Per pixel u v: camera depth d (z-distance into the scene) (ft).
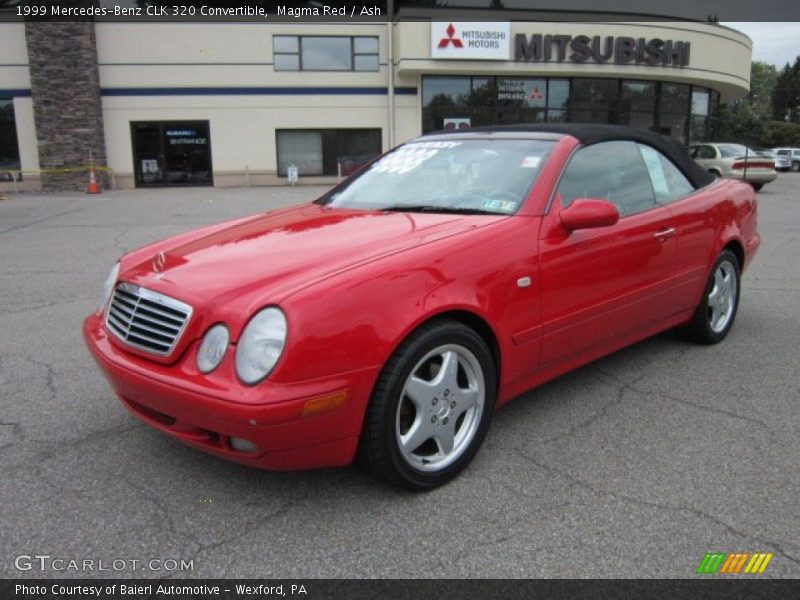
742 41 92.58
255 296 8.31
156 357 8.76
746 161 62.39
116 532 8.45
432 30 76.33
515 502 9.07
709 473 9.77
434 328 8.98
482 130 13.48
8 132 75.41
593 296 11.40
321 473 9.85
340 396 8.12
